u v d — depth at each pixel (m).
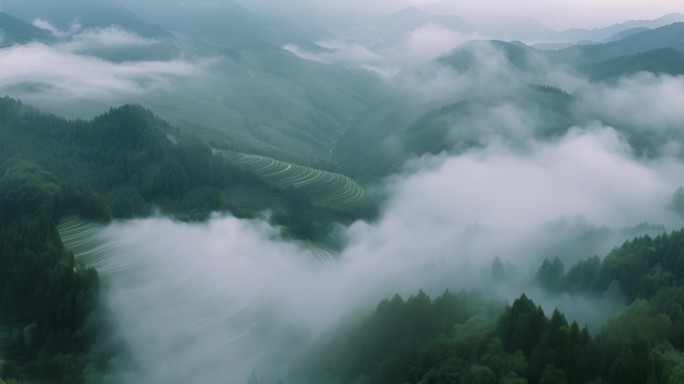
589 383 101.75
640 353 103.06
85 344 154.62
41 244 177.38
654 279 144.38
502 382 104.81
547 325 114.69
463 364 115.06
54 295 157.38
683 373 95.19
